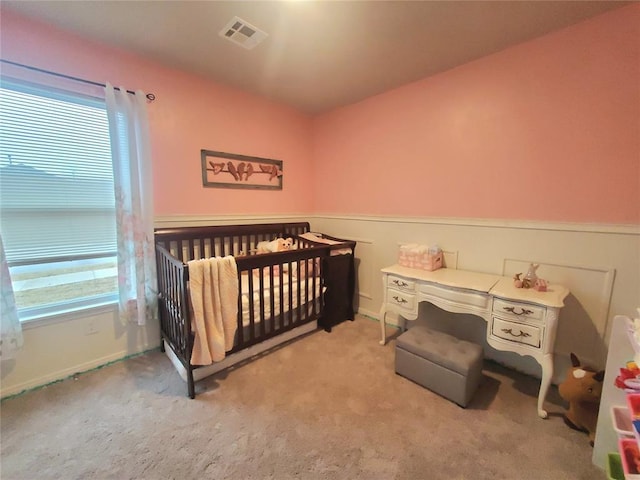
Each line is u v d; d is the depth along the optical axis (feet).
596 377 5.03
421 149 8.58
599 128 5.71
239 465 4.47
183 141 8.29
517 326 5.70
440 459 4.61
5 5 5.35
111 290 7.35
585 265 6.09
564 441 4.97
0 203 5.84
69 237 6.66
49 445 4.78
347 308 10.12
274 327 7.87
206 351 6.06
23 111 5.92
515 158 6.82
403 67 7.66
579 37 5.76
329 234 11.69
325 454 4.68
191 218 8.69
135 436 4.99
